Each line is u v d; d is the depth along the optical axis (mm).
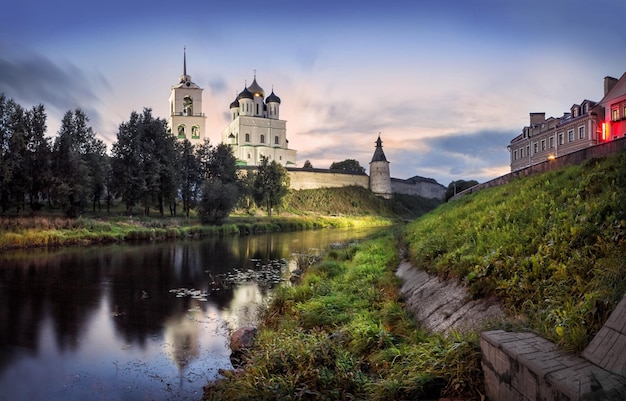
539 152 39781
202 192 48719
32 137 37812
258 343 8523
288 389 5418
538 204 9688
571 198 8938
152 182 45000
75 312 12828
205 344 9961
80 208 43375
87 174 40688
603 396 2889
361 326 7480
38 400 7340
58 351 9578
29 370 8547
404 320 7992
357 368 5914
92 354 9367
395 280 11602
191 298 14695
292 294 11414
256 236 43375
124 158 44250
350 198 99250
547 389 3316
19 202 38469
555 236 6879
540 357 3711
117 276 18969
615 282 4652
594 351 3590
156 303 13969
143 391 7613
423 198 120125
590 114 32156
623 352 3352
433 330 7234
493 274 7098
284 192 68000
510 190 14781
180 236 40000
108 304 13828
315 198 94938
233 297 14859
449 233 11961
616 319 3736
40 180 36844
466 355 4910
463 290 7711
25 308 13266
